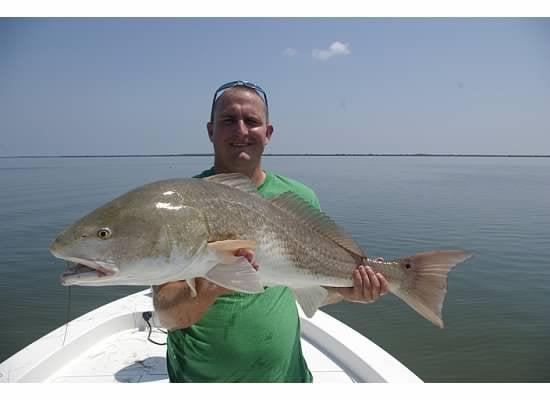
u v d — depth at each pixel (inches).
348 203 1223.5
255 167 147.8
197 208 109.9
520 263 610.5
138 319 218.5
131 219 102.1
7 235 770.2
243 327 130.1
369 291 138.5
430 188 1745.8
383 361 174.4
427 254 145.0
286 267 127.8
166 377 175.3
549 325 404.2
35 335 388.5
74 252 99.9
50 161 6899.6
